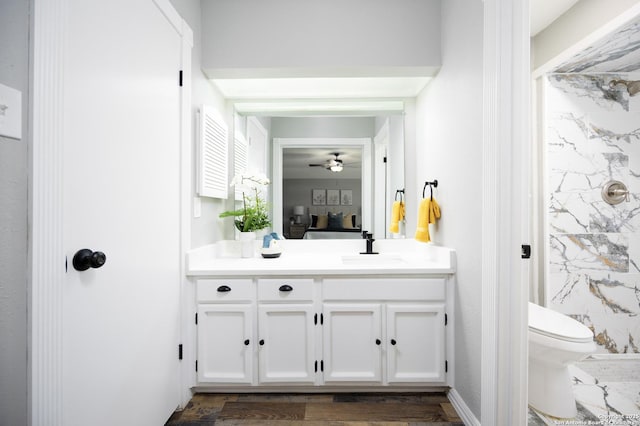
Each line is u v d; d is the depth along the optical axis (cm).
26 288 76
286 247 225
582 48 179
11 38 73
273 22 182
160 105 136
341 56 181
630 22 153
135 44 117
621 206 210
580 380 185
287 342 162
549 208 209
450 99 167
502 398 119
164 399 139
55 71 81
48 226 79
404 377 162
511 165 119
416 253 220
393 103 227
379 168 228
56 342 81
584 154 209
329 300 163
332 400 162
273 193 228
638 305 210
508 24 119
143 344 123
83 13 91
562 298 209
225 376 161
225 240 220
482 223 129
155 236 132
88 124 93
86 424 92
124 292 110
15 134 73
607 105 210
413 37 181
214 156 189
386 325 163
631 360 206
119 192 108
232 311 161
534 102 216
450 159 167
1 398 72
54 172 81
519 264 117
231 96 224
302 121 229
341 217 228
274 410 153
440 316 162
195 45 175
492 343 122
